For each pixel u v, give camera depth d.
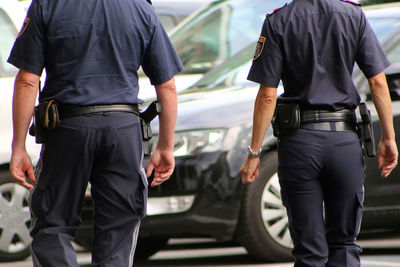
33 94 10.67
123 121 10.73
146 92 22.94
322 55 11.77
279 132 12.02
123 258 11.02
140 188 11.04
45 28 10.58
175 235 17.33
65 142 10.65
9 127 20.42
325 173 11.95
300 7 11.84
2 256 19.98
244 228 17.38
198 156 17.11
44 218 10.84
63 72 10.62
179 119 17.58
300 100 11.81
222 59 25.27
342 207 12.08
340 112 11.84
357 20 11.89
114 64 10.70
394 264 17.56
